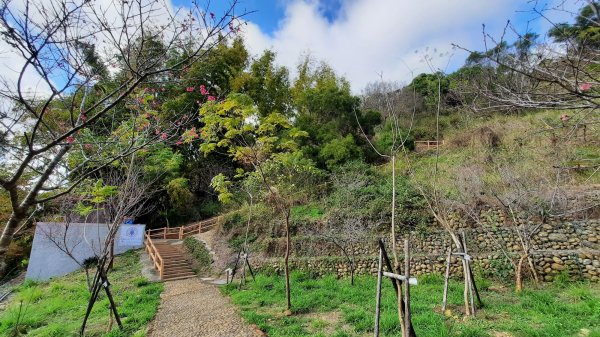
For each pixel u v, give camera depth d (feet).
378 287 14.69
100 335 21.49
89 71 10.02
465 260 21.75
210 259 50.31
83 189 25.71
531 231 28.89
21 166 8.09
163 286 40.78
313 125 66.49
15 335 22.36
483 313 20.65
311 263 40.88
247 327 20.90
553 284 28.58
